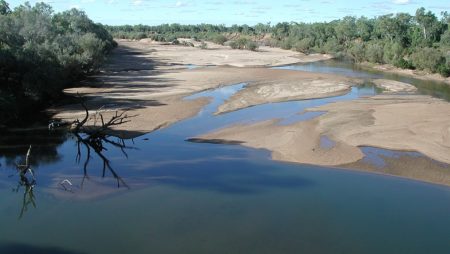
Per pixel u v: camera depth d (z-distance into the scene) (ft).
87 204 71.00
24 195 74.43
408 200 73.67
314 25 475.31
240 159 94.38
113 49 387.14
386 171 87.61
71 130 114.52
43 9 274.77
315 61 319.88
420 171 87.56
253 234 61.72
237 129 117.80
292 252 57.06
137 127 119.75
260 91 175.83
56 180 81.61
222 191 76.95
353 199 73.87
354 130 114.73
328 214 68.03
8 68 135.64
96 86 183.52
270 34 604.08
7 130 115.75
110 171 86.79
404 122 122.62
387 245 58.70
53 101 151.33
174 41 495.00
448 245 58.75
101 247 57.57
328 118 127.95
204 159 94.38
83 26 325.42
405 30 345.92
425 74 238.48
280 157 95.61
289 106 149.18
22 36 185.88
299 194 75.82
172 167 89.30
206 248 57.88
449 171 87.66
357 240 60.03
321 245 58.70
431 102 152.97
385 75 238.68
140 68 252.62
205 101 153.38
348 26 404.77
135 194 75.31
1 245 57.67
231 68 257.34
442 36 316.19
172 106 144.66
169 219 65.92
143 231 62.03
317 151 98.78
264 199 73.56
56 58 167.12
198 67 262.26
